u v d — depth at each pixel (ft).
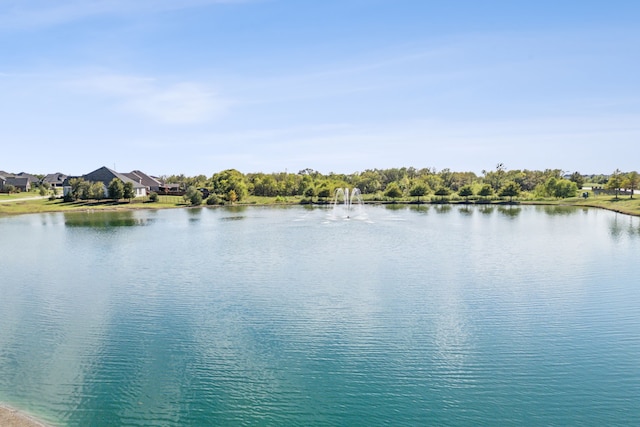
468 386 61.26
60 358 70.54
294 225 253.03
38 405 56.85
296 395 59.11
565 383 62.03
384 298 100.73
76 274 127.03
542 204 390.63
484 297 101.35
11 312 92.79
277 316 88.84
